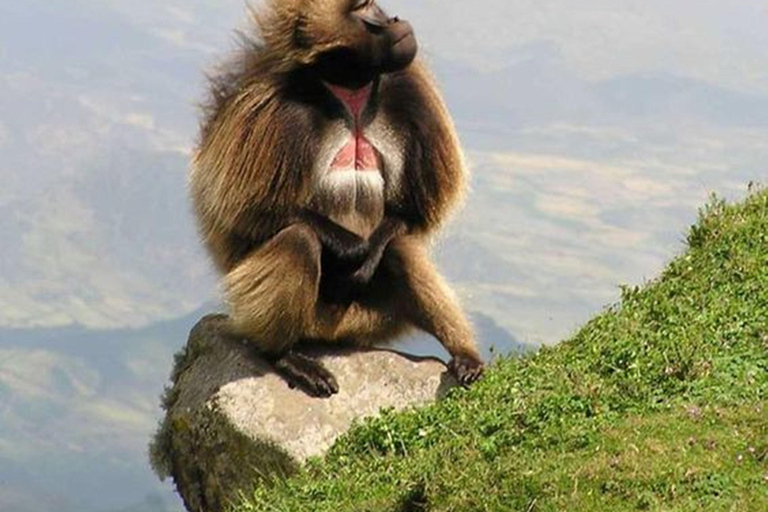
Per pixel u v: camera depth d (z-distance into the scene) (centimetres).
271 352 1952
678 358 1681
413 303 2016
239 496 1859
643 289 1991
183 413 1973
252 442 1875
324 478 1762
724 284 1881
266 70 1966
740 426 1501
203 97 2048
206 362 2016
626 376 1703
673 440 1486
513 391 1738
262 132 1945
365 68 1958
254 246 1994
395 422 1800
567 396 1667
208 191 1998
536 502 1420
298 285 1925
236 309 1958
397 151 2028
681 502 1367
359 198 2012
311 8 1934
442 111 2059
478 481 1486
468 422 1717
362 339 2042
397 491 1614
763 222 1998
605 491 1412
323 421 1884
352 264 1984
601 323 1889
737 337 1730
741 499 1354
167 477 2061
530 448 1572
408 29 1958
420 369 1967
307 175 1970
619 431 1538
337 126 1989
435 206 2064
